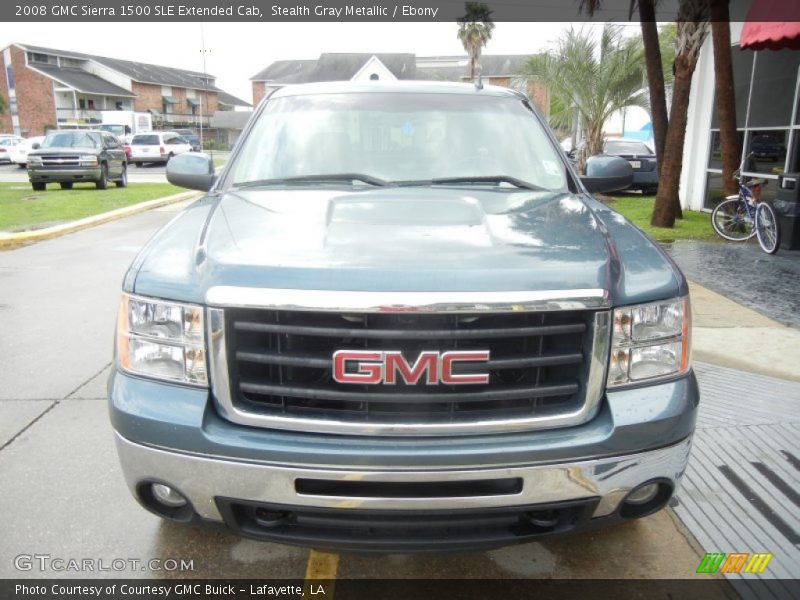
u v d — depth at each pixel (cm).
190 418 210
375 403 211
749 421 393
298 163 335
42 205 1510
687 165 1357
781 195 905
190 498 216
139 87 6581
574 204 292
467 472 204
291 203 281
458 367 204
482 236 234
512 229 245
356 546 216
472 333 203
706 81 1284
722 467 342
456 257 214
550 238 237
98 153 1964
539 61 1681
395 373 203
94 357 506
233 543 281
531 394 211
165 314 218
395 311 198
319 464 204
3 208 1441
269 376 215
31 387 446
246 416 210
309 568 268
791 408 410
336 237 230
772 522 297
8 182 2344
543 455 207
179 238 251
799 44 946
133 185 2275
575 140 1997
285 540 219
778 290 694
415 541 215
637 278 226
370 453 203
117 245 1002
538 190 319
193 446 209
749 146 1173
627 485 217
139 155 3453
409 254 215
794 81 1030
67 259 891
